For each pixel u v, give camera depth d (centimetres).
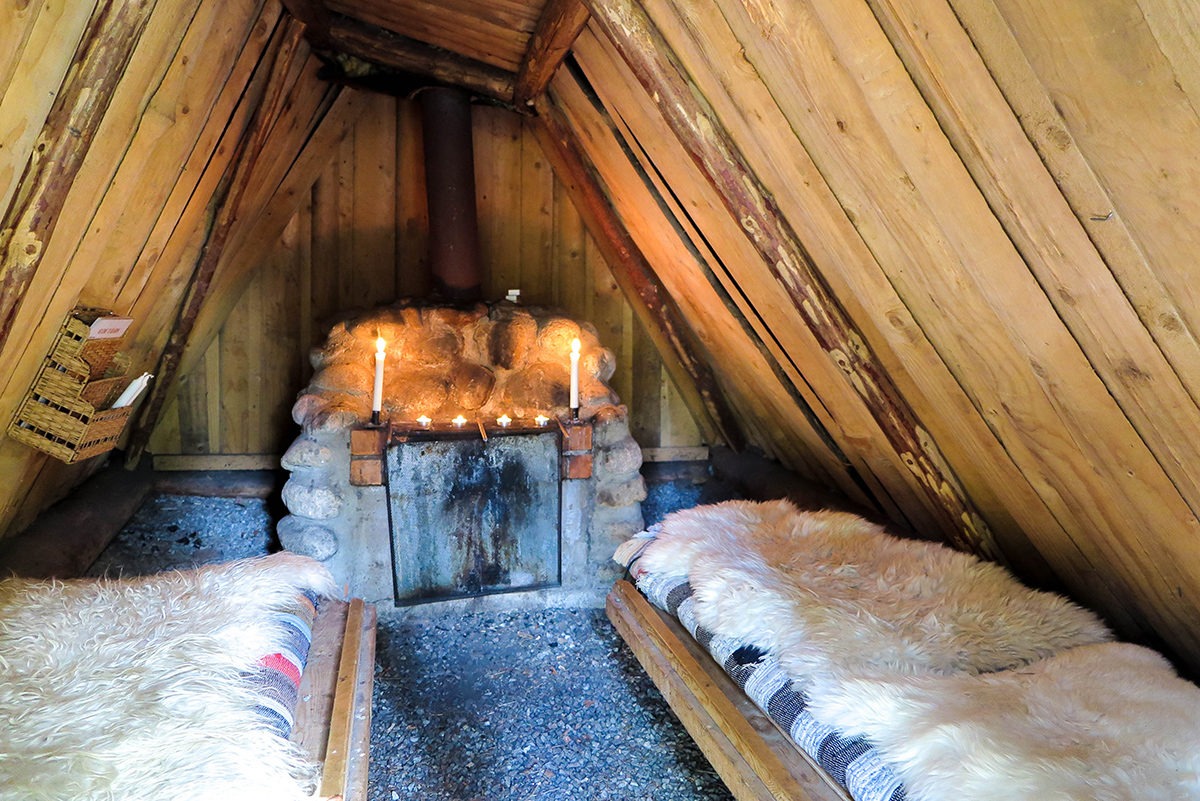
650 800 188
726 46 137
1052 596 176
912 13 98
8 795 100
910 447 190
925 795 118
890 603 174
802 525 223
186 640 144
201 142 207
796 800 133
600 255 363
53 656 137
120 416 212
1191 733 119
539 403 282
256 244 317
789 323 204
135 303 227
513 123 348
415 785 192
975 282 124
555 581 282
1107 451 131
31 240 142
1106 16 79
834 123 125
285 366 339
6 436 191
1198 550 134
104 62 134
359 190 336
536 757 203
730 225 195
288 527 261
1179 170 84
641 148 224
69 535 251
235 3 188
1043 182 99
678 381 369
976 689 136
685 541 215
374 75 294
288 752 125
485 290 355
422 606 269
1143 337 105
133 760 110
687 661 185
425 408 273
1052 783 108
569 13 196
